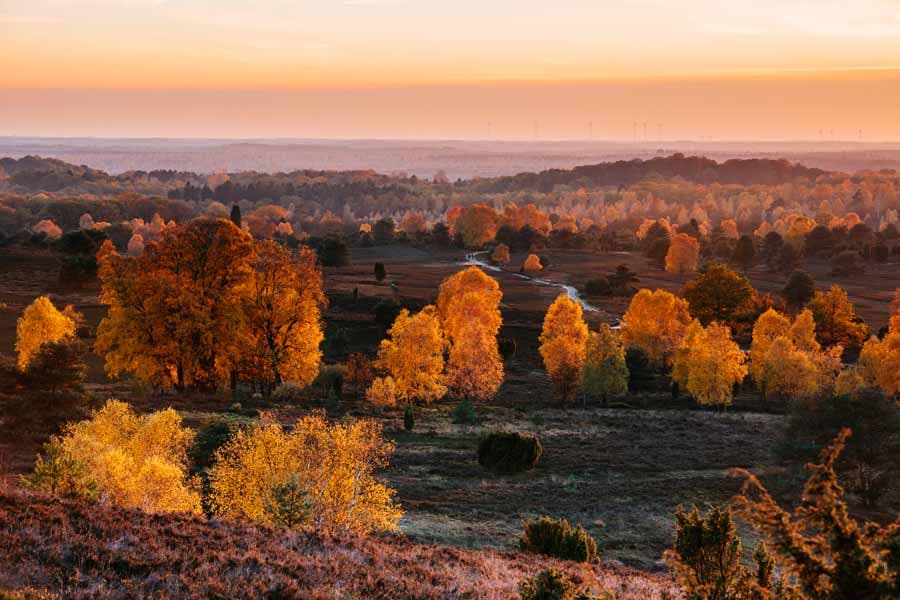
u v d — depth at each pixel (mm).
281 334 63375
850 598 10055
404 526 33562
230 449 27359
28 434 38031
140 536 17812
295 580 16578
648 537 35281
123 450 28688
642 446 57125
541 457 52312
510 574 21531
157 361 57875
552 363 77562
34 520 17281
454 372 76000
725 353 73062
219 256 59781
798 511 10820
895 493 45719
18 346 64875
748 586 12102
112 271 58250
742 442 59188
